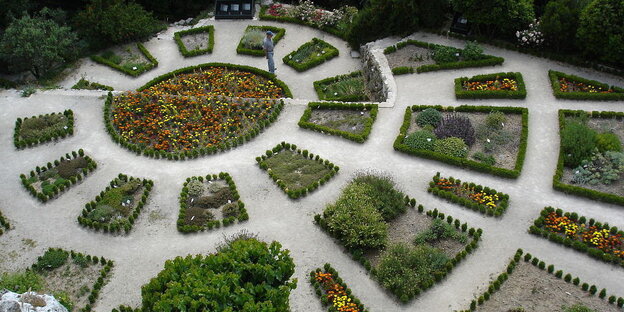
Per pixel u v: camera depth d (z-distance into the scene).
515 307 26.59
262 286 24.20
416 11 44.72
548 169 33.59
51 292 29.33
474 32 45.03
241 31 51.28
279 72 46.28
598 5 37.72
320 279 28.50
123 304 28.53
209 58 48.12
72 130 39.28
